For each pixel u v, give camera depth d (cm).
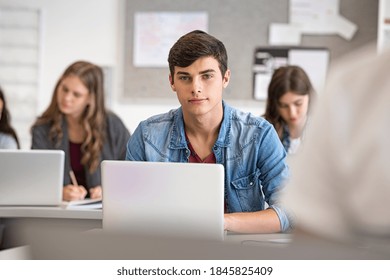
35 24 458
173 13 449
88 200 261
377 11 429
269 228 185
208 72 184
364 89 51
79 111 310
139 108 455
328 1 434
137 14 452
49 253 54
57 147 310
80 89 304
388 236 51
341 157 51
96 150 311
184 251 49
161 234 163
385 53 51
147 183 162
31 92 460
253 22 441
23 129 461
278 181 201
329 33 434
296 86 282
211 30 446
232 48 444
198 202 161
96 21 456
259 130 202
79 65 308
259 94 442
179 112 207
